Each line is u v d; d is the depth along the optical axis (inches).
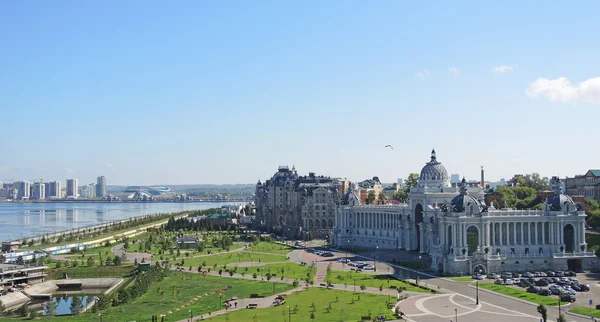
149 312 7544.3
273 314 7076.8
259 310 7357.3
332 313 7032.5
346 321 6604.3
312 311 7180.1
